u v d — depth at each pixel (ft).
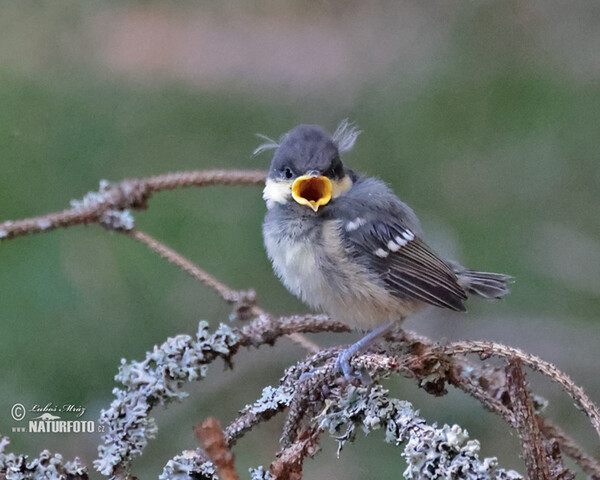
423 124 39.91
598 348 32.99
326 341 33.94
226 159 40.34
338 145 22.95
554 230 35.99
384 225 21.85
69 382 30.94
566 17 41.45
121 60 44.24
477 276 23.58
